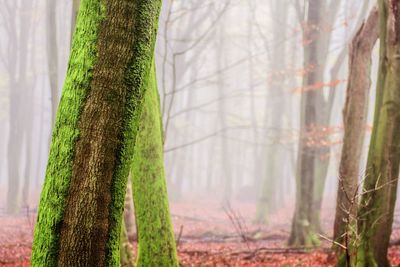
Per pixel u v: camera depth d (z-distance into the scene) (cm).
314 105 1547
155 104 650
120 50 319
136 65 325
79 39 326
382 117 712
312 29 1597
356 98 988
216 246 1435
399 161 707
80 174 313
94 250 314
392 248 1180
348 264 558
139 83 329
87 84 318
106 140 315
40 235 322
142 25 326
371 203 709
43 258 317
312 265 1005
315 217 1703
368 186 714
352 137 981
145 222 634
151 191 635
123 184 329
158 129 652
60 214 315
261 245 1480
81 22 328
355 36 983
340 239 964
